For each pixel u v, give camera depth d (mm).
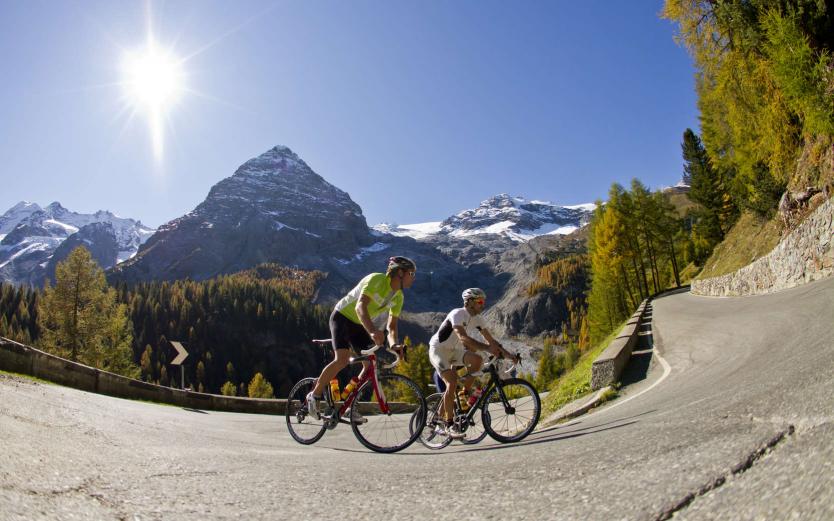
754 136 21984
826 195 17609
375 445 5234
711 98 22797
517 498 1867
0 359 9203
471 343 5242
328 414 5395
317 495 2229
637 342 12766
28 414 4879
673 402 4527
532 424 5238
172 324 157750
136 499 2053
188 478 2605
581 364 17156
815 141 18109
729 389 4082
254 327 171875
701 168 62375
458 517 1727
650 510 1438
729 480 1527
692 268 67125
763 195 26562
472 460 3207
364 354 5402
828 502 1049
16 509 1659
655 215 51594
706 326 12211
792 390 2857
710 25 19453
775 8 17203
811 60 15883
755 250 28344
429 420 5488
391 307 5383
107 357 35500
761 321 10000
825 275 15039
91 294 35531
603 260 47438
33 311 135750
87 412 6383
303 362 172250
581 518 1506
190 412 11406
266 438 7082
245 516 1878
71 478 2262
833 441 1512
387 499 2090
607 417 5199
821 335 5680
